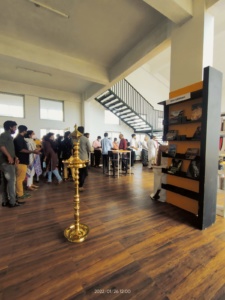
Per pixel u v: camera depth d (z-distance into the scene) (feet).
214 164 7.30
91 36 11.92
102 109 28.04
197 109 7.81
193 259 5.11
